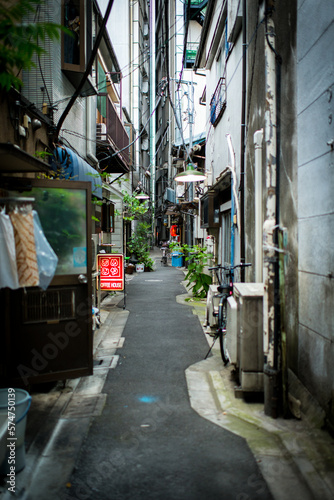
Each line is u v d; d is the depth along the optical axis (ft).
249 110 22.22
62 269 14.69
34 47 7.70
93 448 10.65
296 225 14.32
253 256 21.38
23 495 8.64
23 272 11.76
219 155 35.50
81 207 14.96
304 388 13.20
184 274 62.18
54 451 10.47
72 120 29.50
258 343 13.47
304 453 10.03
